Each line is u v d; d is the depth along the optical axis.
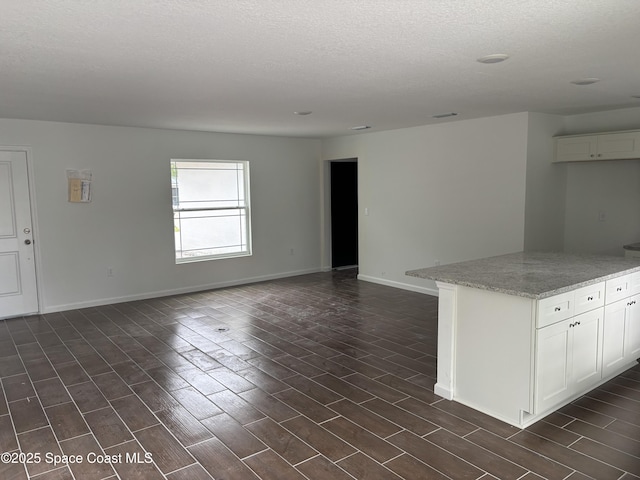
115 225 6.17
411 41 2.64
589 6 2.14
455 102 4.59
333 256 8.49
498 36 2.57
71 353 4.33
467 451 2.66
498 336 3.00
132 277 6.36
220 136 6.97
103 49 2.73
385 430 2.91
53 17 2.23
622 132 4.96
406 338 4.66
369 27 2.40
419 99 4.40
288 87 3.82
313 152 8.05
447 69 3.28
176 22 2.31
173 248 6.66
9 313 5.56
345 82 3.66
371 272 7.39
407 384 3.59
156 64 3.07
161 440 2.82
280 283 7.39
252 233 7.43
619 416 3.04
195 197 6.98
